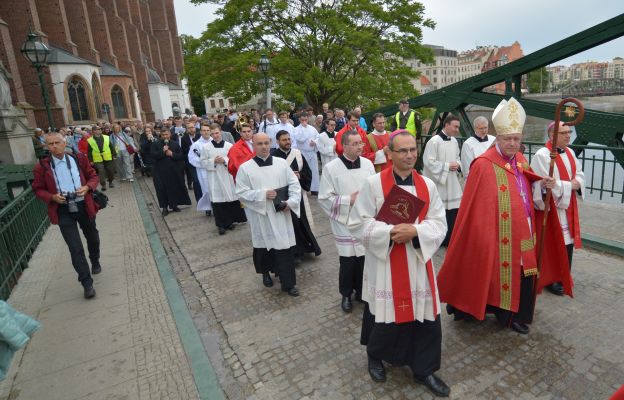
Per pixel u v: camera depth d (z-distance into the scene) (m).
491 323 3.62
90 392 3.13
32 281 5.39
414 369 2.82
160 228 7.66
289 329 3.78
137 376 3.28
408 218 2.56
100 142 11.88
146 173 14.66
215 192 6.81
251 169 4.39
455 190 5.30
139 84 40.47
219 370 3.28
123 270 5.55
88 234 5.21
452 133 5.31
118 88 33.00
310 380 3.07
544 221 3.29
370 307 2.79
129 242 6.80
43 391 3.18
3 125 9.91
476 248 3.27
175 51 55.44
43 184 4.63
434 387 2.79
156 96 44.16
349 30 18.22
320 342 3.54
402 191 2.52
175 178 8.59
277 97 20.78
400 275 2.61
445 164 5.22
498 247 3.23
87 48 30.36
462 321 3.67
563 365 3.02
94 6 33.78
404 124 8.49
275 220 4.32
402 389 2.89
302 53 20.28
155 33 52.38
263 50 19.55
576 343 3.25
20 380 3.33
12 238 5.53
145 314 4.28
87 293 4.72
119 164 13.38
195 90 22.00
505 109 3.17
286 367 3.24
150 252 6.23
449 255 3.44
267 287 4.70
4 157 10.08
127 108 33.50
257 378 3.14
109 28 36.16
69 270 5.68
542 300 3.92
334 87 19.84
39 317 4.38
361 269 3.92
